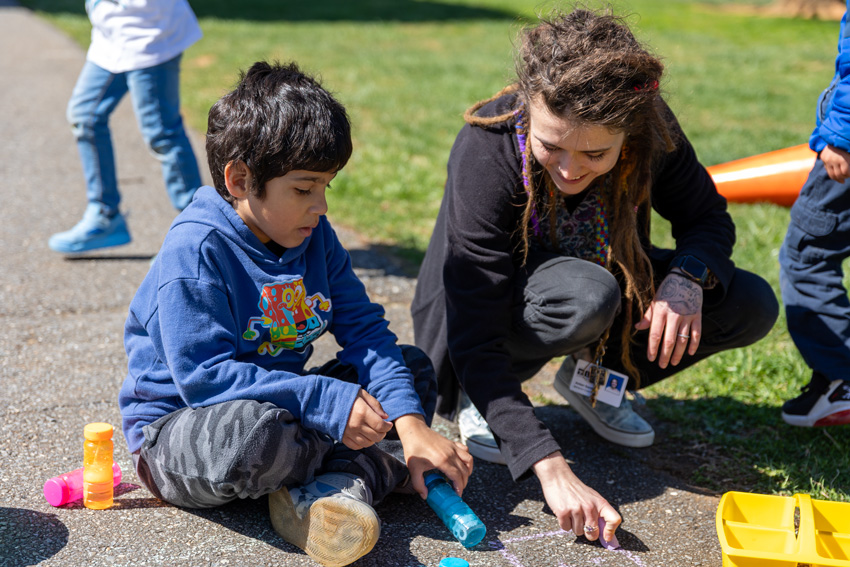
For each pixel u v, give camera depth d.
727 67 10.61
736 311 2.24
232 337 1.82
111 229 3.74
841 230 2.42
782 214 4.62
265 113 1.73
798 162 4.74
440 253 2.29
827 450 2.46
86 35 11.08
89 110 3.59
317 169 1.75
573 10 1.95
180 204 3.64
